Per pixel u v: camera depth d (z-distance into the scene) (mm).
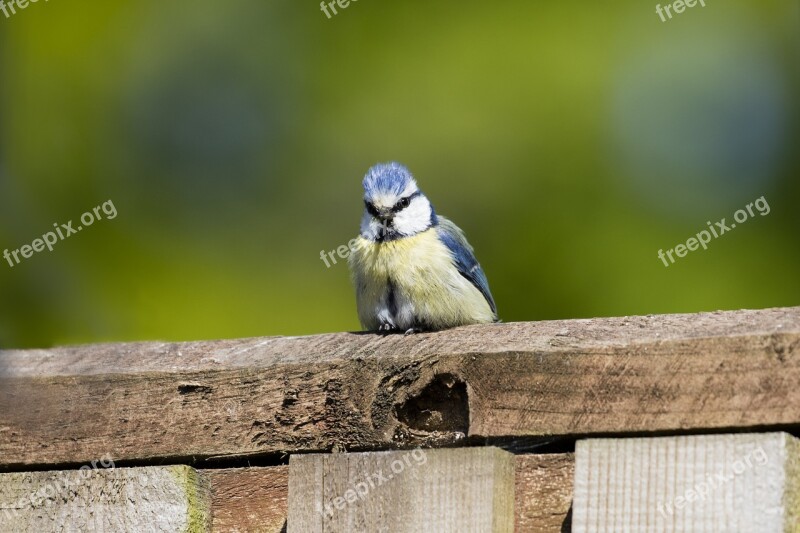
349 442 5867
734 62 14711
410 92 14977
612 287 13812
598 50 14539
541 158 14328
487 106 14609
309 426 5965
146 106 15312
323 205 15039
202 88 15555
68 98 14891
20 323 13461
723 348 5223
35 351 7051
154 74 15461
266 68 15656
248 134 15359
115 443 6289
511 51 14711
